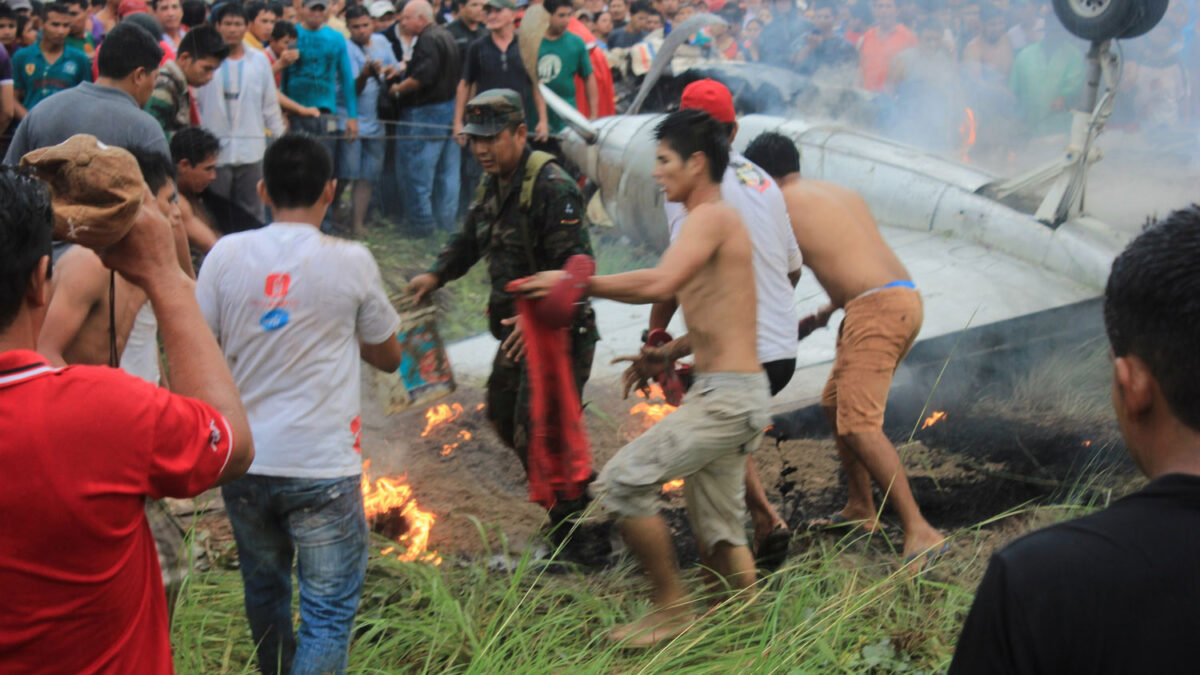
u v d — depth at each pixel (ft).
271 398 9.16
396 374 12.51
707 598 11.09
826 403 13.42
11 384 4.83
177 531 9.84
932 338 16.81
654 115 26.48
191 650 10.26
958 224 20.16
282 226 9.45
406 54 30.91
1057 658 3.81
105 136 12.91
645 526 10.82
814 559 12.66
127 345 10.27
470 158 28.68
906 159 21.85
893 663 10.05
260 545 9.50
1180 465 4.00
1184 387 3.91
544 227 13.05
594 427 16.98
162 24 24.34
